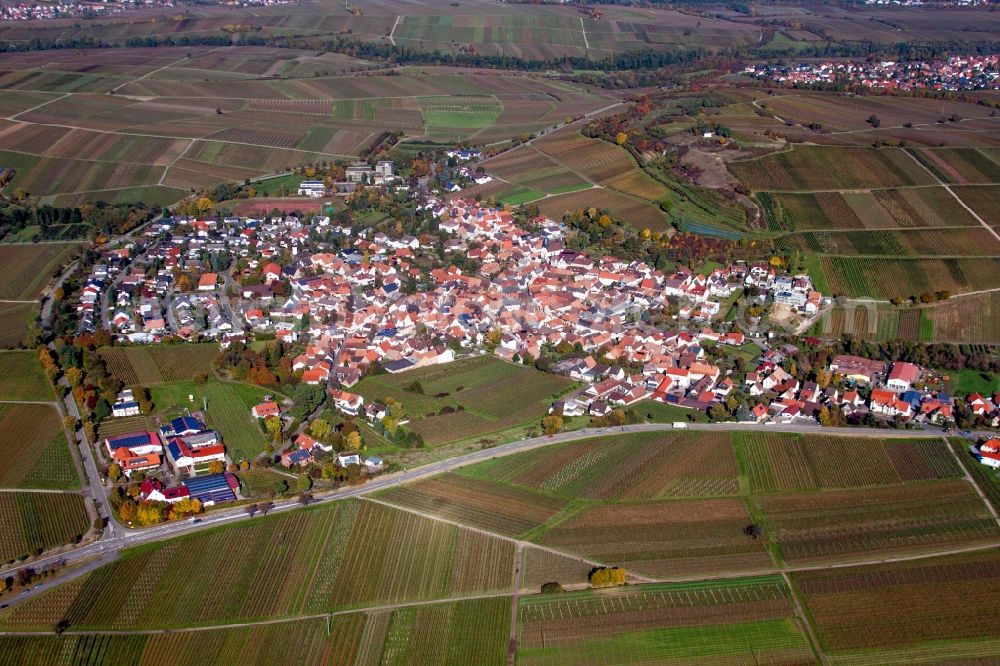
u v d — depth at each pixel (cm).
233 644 19562
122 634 19712
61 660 18988
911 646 19750
